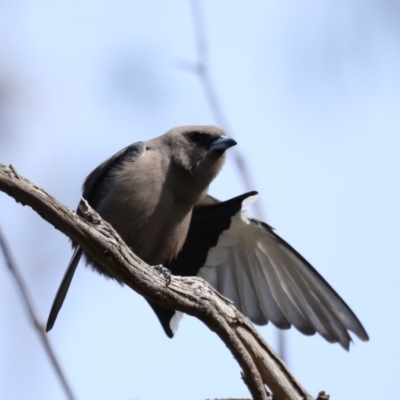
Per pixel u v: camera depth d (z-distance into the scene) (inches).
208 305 343.3
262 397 353.4
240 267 500.4
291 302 491.8
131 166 456.4
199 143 469.1
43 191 288.0
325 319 482.3
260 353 357.7
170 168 461.7
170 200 459.2
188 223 471.5
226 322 348.2
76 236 305.4
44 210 290.4
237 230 486.3
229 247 497.4
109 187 456.1
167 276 336.8
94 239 308.8
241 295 498.0
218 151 468.8
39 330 314.0
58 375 309.9
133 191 450.6
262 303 496.4
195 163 464.4
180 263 496.7
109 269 324.8
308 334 485.7
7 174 277.7
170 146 470.0
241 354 349.7
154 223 456.1
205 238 495.2
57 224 298.4
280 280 494.0
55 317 402.6
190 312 344.2
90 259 445.4
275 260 492.7
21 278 320.8
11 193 282.0
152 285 331.6
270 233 479.8
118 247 317.1
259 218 476.1
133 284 330.0
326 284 477.7
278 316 493.4
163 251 467.8
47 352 312.2
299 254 478.3
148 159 459.5
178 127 482.0
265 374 360.2
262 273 497.7
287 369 362.0
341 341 477.7
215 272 500.4
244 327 357.4
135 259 326.3
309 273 481.4
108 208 452.8
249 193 449.1
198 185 465.4
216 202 486.6
